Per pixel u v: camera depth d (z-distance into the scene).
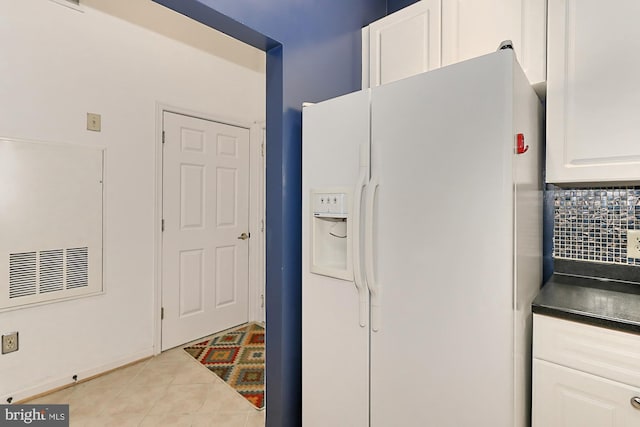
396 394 1.23
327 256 1.51
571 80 1.25
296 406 1.65
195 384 2.28
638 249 1.39
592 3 1.20
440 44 1.58
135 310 2.59
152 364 2.55
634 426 0.95
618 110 1.16
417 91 1.16
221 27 1.40
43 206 2.14
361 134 1.32
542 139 1.48
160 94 2.70
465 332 1.06
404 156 1.20
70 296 2.25
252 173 3.39
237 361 2.60
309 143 1.51
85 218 2.32
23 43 2.04
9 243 2.02
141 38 2.58
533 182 1.31
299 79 1.61
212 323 3.10
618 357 0.97
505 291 0.99
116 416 1.94
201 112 2.96
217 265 3.13
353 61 1.90
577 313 1.04
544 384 1.11
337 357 1.41
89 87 2.32
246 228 3.37
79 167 2.28
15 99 2.02
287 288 1.61
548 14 1.29
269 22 1.48
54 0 2.16
